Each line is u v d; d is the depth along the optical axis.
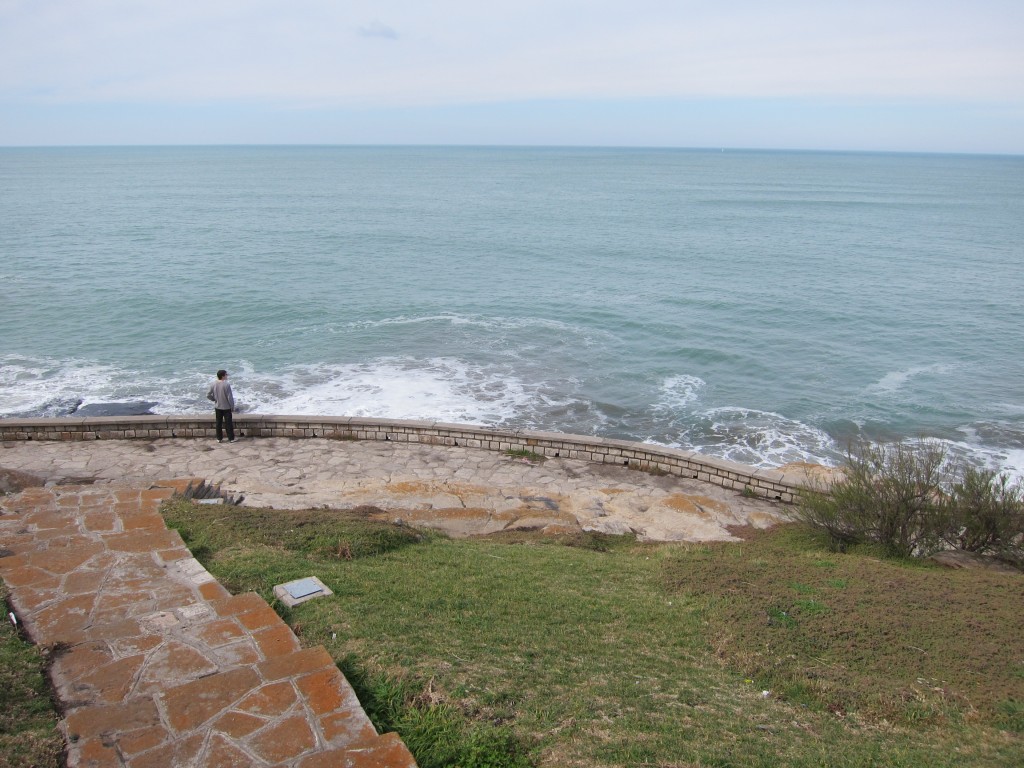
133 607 6.89
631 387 23.47
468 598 7.93
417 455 15.27
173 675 5.76
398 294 34.91
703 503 13.05
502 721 5.62
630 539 11.38
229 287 35.62
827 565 9.52
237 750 4.89
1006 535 10.34
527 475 14.41
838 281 39.66
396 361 25.08
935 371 25.64
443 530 11.27
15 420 15.62
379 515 11.51
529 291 36.09
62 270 38.88
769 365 25.91
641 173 163.38
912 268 43.88
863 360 26.67
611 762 5.18
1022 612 7.89
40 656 5.94
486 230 58.28
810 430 20.77
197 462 14.48
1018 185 142.00
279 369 24.11
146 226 57.75
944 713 6.16
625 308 32.94
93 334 27.84
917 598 8.25
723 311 32.84
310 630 6.68
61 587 7.30
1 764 4.61
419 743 5.24
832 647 7.23
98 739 4.96
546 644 7.03
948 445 19.86
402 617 7.18
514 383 23.36
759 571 9.21
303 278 38.12
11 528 8.89
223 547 8.81
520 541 10.84
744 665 6.95
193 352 25.91
